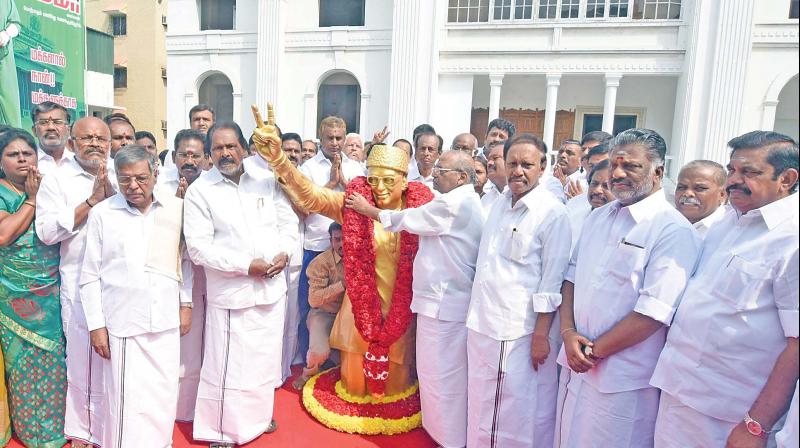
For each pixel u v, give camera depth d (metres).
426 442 3.25
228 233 2.94
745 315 1.92
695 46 11.02
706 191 2.70
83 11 9.49
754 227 1.98
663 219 2.26
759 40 10.92
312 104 13.90
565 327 2.56
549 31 12.28
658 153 2.27
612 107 12.09
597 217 2.54
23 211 2.75
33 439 2.97
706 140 11.07
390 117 12.83
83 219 2.81
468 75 12.90
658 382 2.18
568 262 2.71
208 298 3.03
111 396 2.71
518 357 2.73
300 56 13.84
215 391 3.04
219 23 14.59
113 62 18.94
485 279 2.79
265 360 3.11
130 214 2.71
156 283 2.71
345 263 3.35
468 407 2.96
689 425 2.07
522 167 2.67
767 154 1.87
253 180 3.15
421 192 3.42
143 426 2.73
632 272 2.28
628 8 11.85
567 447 2.54
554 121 12.58
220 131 2.96
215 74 15.13
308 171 4.89
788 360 1.76
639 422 2.32
